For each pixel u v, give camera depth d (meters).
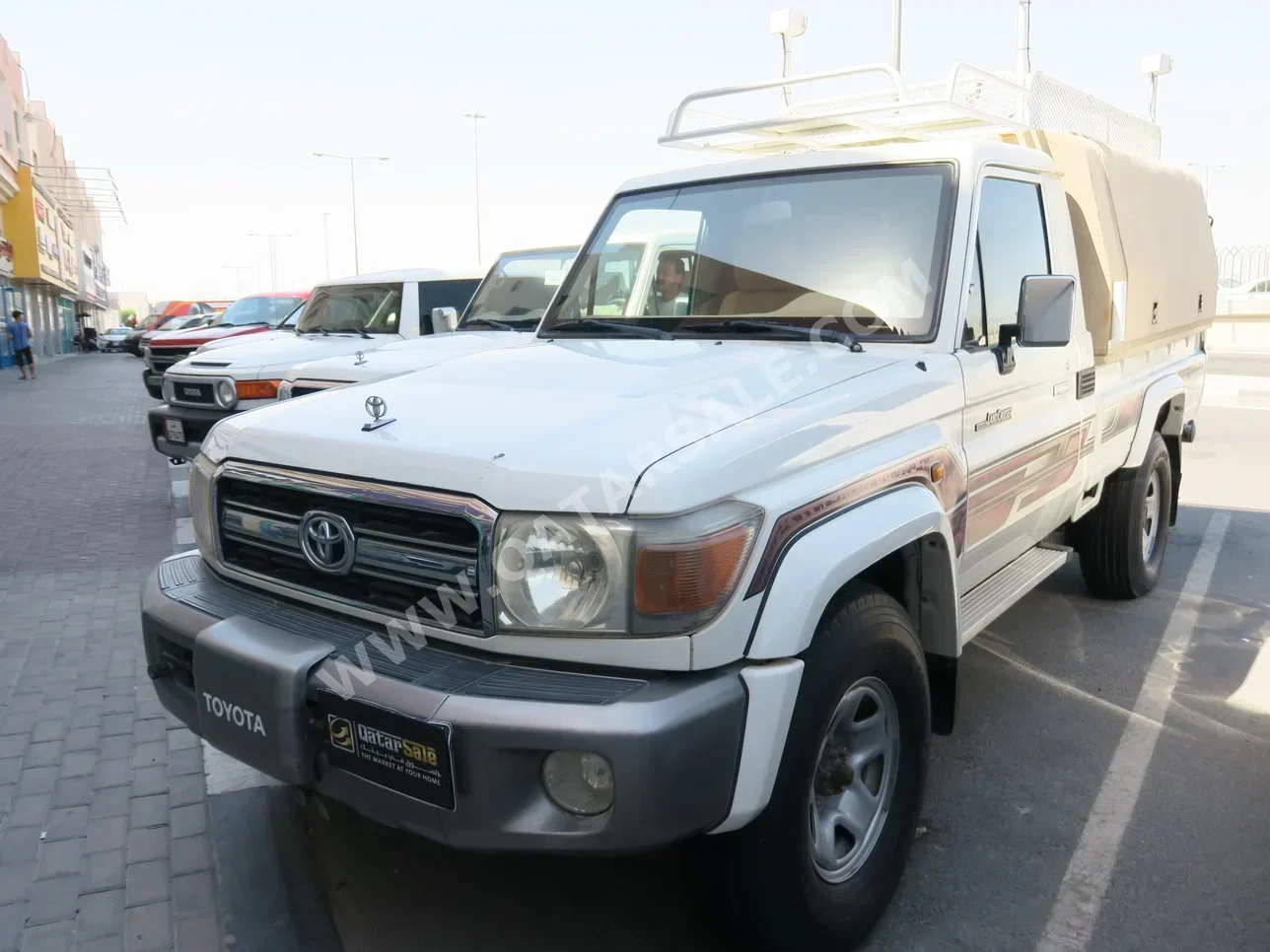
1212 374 18.73
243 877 3.12
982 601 3.65
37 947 2.79
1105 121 5.33
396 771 2.24
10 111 44.69
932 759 3.83
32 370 27.77
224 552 2.90
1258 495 8.62
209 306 31.45
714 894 2.46
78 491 9.62
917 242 3.34
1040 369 3.80
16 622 5.55
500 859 3.22
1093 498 4.77
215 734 2.58
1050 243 3.99
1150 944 2.75
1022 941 2.77
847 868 2.69
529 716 2.10
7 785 3.70
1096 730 4.08
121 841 3.33
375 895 3.03
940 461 2.99
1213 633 5.20
